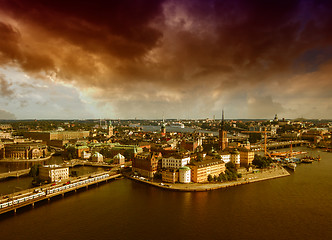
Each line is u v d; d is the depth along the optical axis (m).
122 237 129.50
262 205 172.50
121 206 170.75
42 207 169.75
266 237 131.25
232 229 138.75
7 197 177.00
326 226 143.38
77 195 195.88
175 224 143.88
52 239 127.12
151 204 173.88
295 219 151.75
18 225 142.12
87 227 139.88
